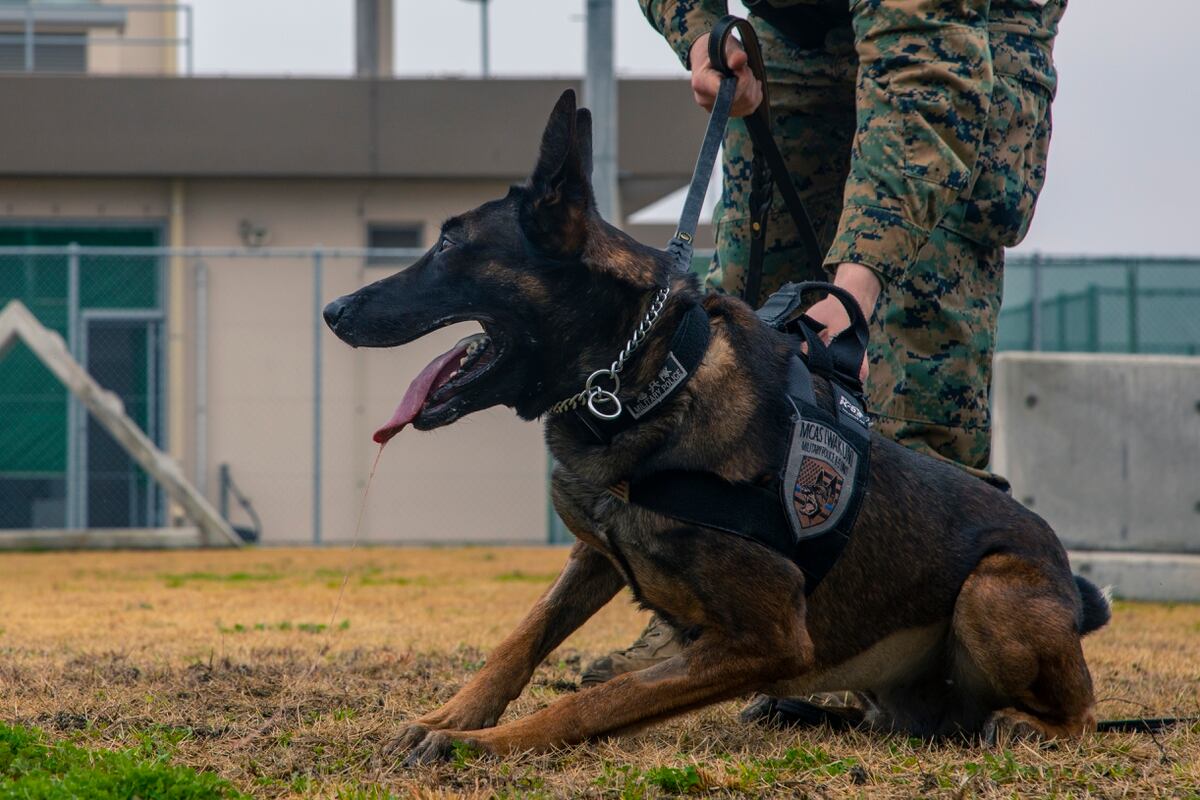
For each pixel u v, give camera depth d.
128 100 15.55
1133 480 8.56
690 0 3.72
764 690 3.11
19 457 15.14
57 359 12.53
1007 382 8.58
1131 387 8.59
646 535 2.84
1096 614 3.50
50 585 8.46
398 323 2.86
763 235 3.82
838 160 4.05
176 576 9.38
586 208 2.83
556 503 2.98
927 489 3.17
